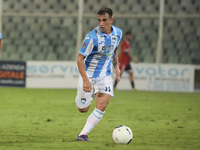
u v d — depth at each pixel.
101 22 19.39
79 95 20.86
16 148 17.84
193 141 21.17
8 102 42.97
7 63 66.50
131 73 61.22
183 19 74.69
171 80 63.38
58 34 77.31
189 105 42.62
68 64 65.06
